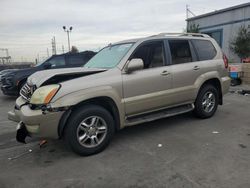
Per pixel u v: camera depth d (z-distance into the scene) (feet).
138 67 14.06
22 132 12.60
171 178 10.44
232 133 15.60
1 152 14.06
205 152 12.84
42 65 34.32
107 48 17.60
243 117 19.19
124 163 12.01
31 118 11.67
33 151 14.01
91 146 13.01
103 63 15.60
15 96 35.70
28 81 13.99
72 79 12.76
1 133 17.63
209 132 15.89
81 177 10.90
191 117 19.39
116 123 14.10
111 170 11.39
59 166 12.01
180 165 11.54
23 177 11.11
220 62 19.15
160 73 15.48
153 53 15.66
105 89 13.19
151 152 13.16
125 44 15.99
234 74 35.81
